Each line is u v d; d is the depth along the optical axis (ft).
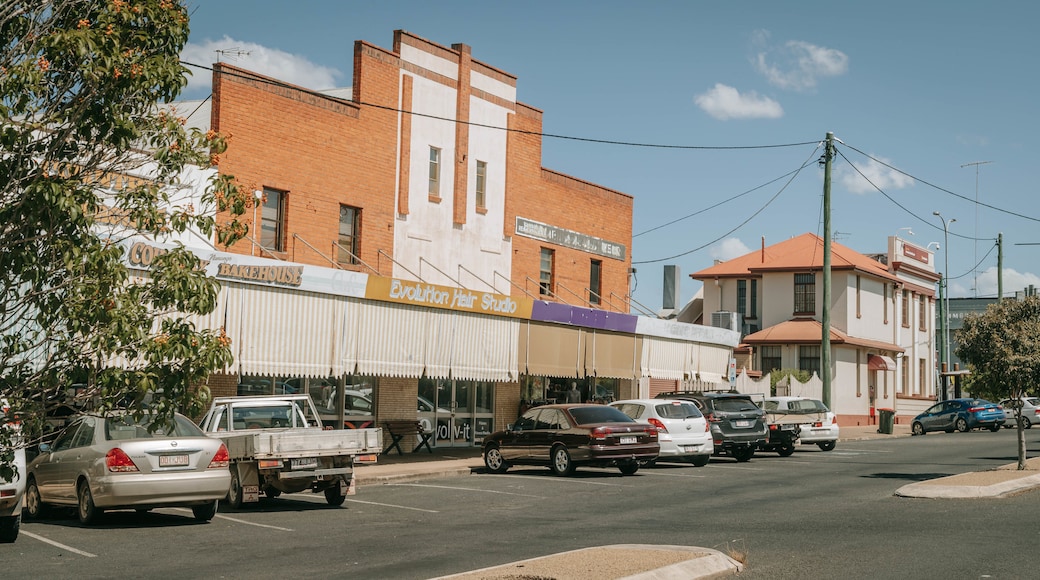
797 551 38.40
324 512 52.85
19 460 41.39
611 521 48.32
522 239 102.32
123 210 30.58
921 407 200.85
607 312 98.78
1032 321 73.05
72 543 41.63
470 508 54.49
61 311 27.76
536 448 75.20
